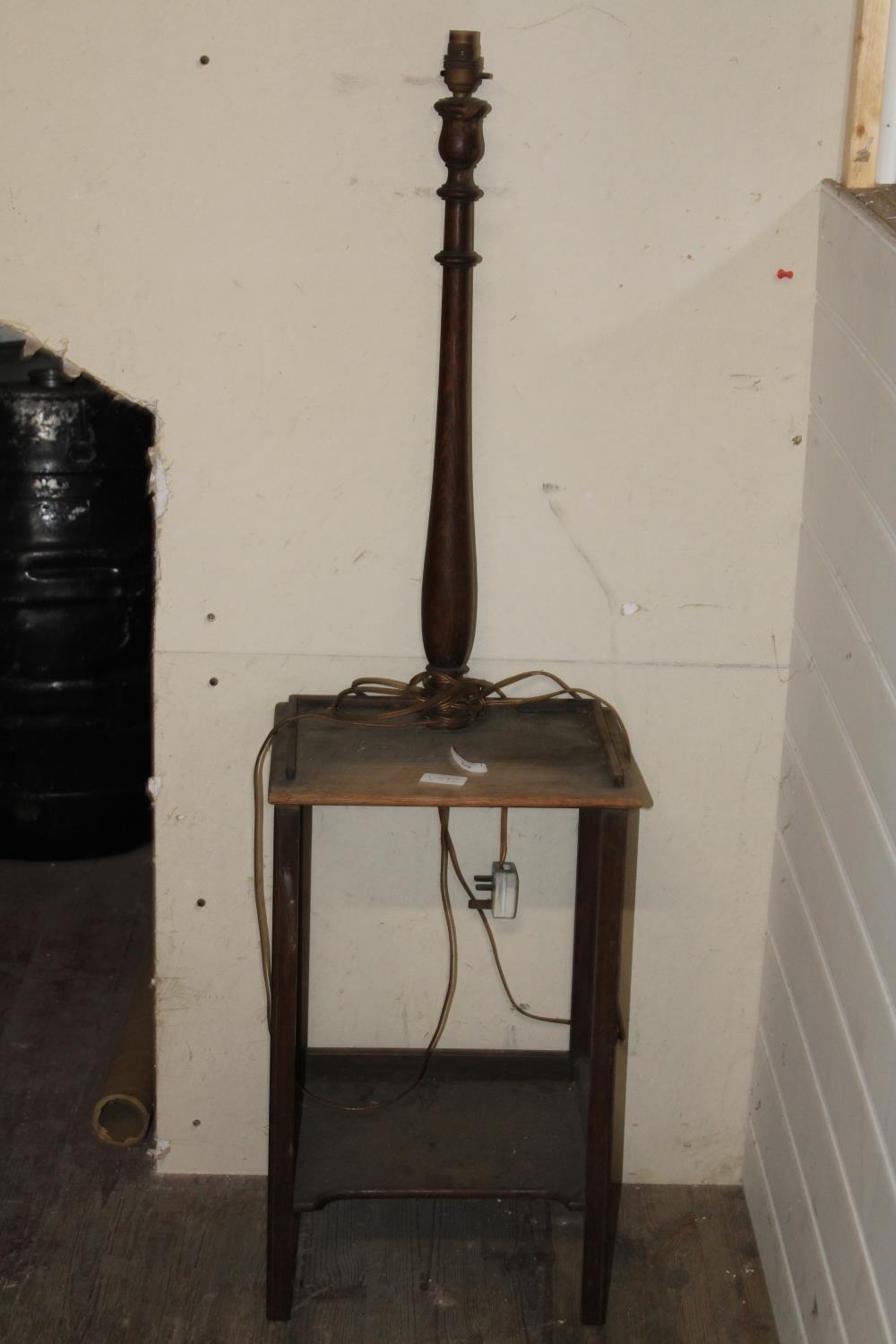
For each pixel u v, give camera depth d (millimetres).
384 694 1952
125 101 1743
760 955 2078
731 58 1738
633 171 1776
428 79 1745
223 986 2086
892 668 1474
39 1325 1864
